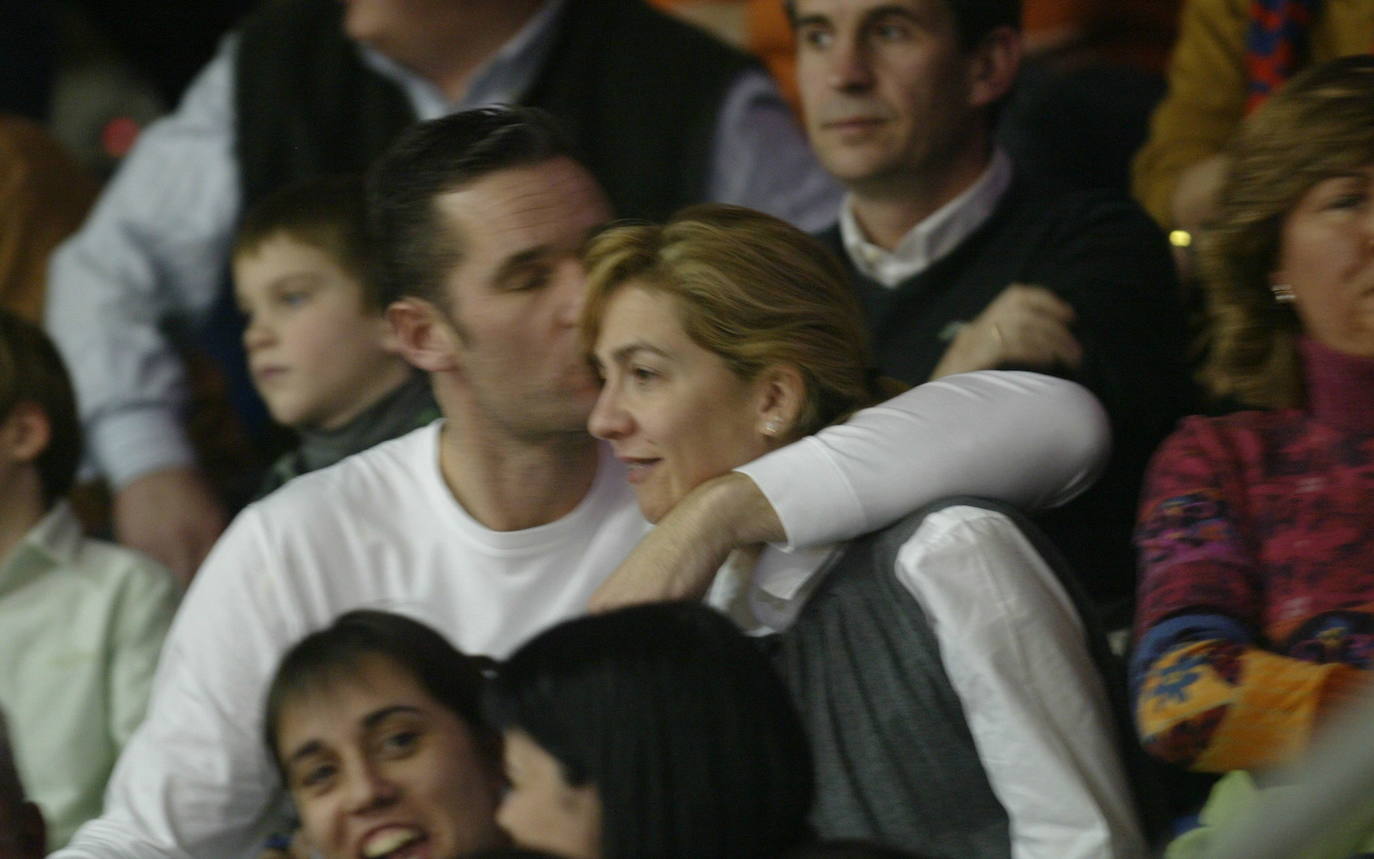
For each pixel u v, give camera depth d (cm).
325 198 1198
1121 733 814
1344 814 512
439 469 926
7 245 1580
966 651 776
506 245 873
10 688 1176
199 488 1430
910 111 1111
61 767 1165
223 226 1460
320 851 836
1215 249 843
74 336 1445
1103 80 1439
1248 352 842
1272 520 804
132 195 1468
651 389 827
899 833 806
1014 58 1130
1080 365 1040
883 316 1128
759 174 1337
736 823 630
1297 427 820
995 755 780
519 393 887
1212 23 1283
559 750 638
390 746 821
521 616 913
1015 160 1384
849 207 1167
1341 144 801
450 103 1362
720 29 1744
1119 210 1105
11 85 1798
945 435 823
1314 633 778
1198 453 828
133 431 1427
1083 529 1031
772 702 649
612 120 1341
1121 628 1021
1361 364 805
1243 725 744
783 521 799
